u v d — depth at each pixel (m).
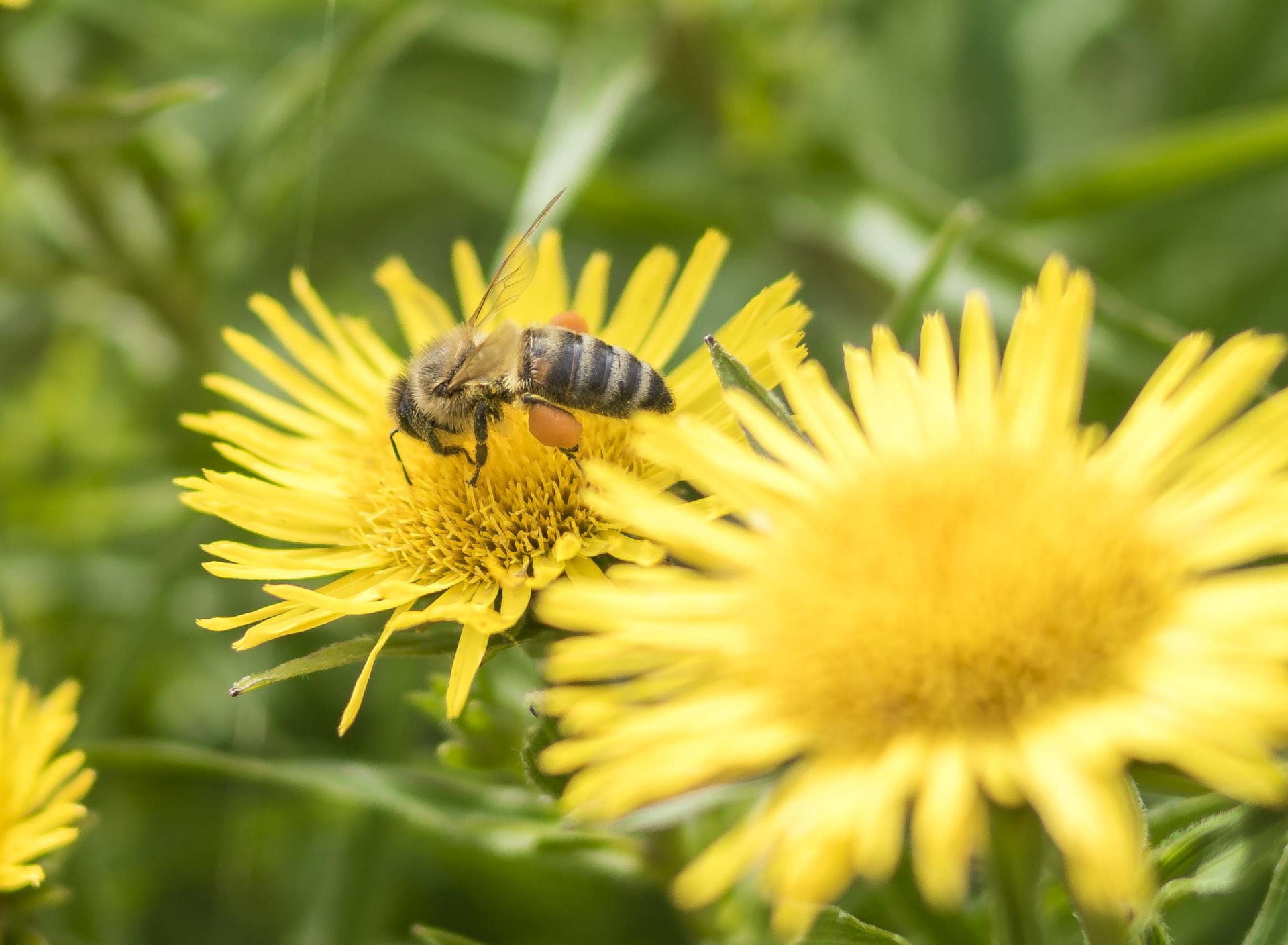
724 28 0.24
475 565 0.20
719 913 0.20
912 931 0.19
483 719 0.20
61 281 0.24
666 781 0.17
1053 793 0.17
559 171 0.23
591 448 0.20
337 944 0.22
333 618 0.19
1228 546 0.18
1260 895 0.20
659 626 0.18
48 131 0.23
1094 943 0.18
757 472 0.18
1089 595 0.18
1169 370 0.18
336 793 0.20
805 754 0.18
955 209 0.24
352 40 0.23
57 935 0.21
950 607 0.18
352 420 0.20
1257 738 0.17
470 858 0.23
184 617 0.24
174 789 0.23
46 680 0.24
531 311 0.21
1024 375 0.18
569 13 0.24
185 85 0.22
